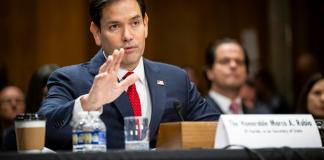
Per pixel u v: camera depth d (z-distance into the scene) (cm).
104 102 321
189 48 1044
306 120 326
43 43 978
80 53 989
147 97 376
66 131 337
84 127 307
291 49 1041
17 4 973
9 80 963
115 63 316
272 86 866
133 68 375
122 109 365
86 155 266
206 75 670
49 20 982
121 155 270
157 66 393
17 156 262
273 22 1049
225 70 648
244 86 809
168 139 319
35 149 306
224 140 306
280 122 319
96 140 306
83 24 995
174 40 1043
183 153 278
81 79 377
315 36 1035
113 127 364
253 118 313
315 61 962
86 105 323
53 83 380
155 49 1036
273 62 1045
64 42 985
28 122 306
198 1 1052
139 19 362
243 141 304
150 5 1041
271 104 850
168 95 382
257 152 289
